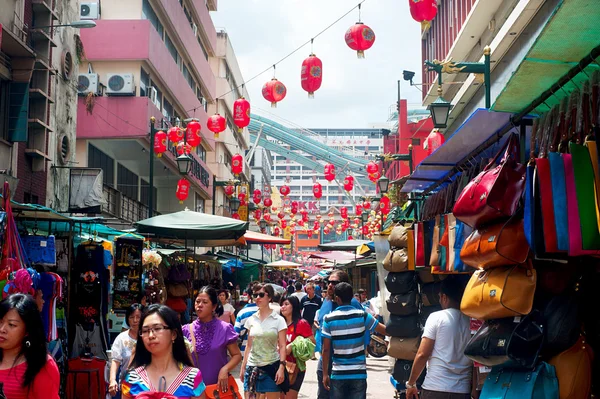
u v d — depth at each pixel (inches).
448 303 249.3
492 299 190.5
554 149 197.2
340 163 2994.6
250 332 327.6
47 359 180.1
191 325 263.0
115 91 1008.2
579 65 179.3
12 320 175.9
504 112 227.1
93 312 414.9
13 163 610.9
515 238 191.8
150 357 172.7
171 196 1487.5
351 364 303.9
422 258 319.0
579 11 155.1
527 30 732.0
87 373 373.4
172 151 1194.6
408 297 335.9
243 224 496.7
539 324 183.3
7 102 604.4
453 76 1067.3
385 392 480.4
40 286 342.6
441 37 1233.4
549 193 171.2
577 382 180.1
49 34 674.8
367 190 5285.4
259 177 3503.9
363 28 454.0
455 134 257.6
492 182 199.3
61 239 431.5
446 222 270.2
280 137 2994.6
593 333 187.9
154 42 1103.0
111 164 1137.4
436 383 239.9
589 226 166.4
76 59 798.5
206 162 1877.5
